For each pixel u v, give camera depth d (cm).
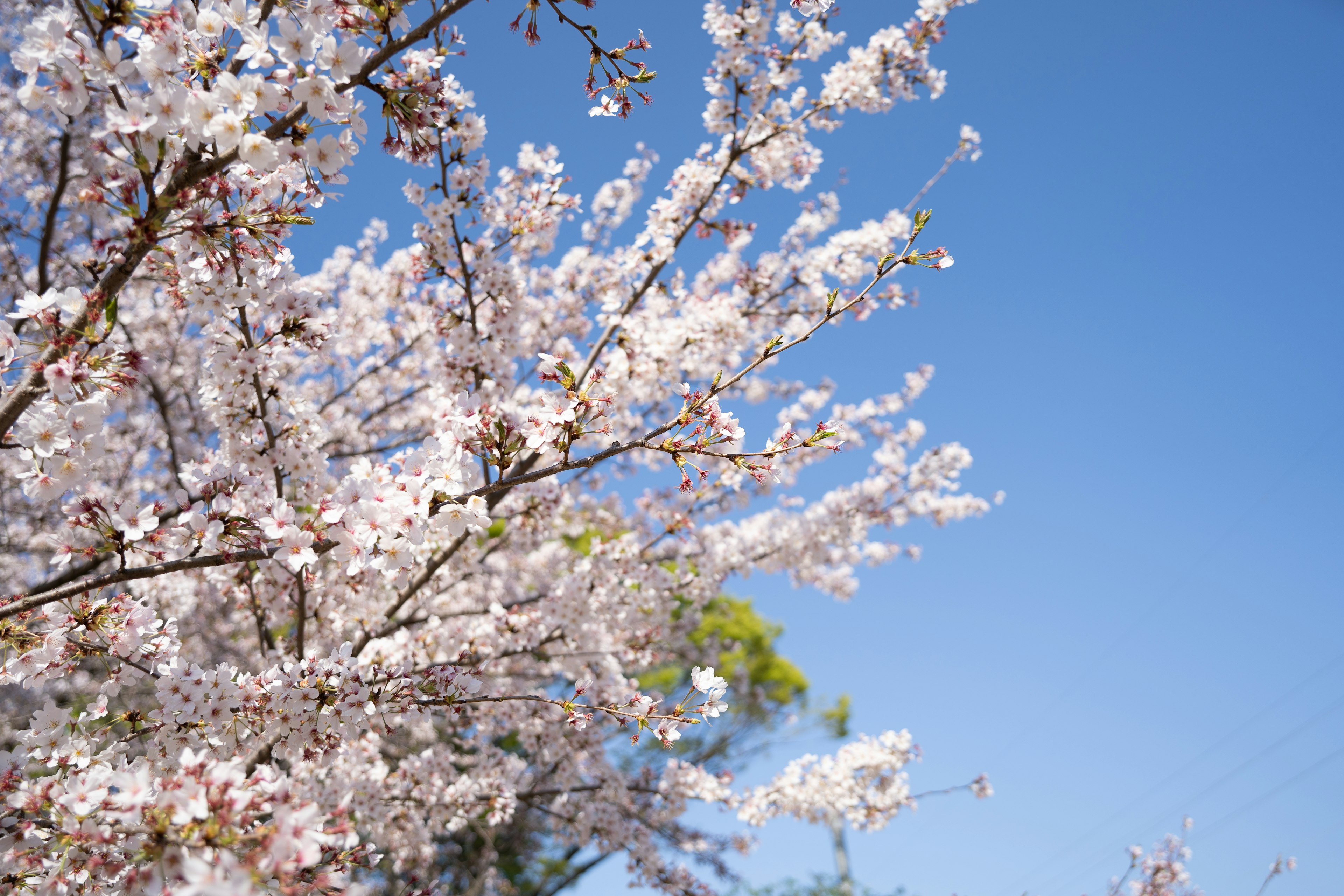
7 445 275
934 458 761
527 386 704
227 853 210
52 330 269
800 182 615
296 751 341
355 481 278
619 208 773
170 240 324
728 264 746
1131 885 769
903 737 636
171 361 741
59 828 247
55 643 288
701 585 679
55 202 538
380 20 278
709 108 578
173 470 641
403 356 830
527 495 588
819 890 1105
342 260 858
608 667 675
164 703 297
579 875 1252
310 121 281
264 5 273
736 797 646
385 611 573
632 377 575
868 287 262
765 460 291
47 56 243
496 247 521
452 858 1174
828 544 753
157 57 252
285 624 520
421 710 351
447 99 395
